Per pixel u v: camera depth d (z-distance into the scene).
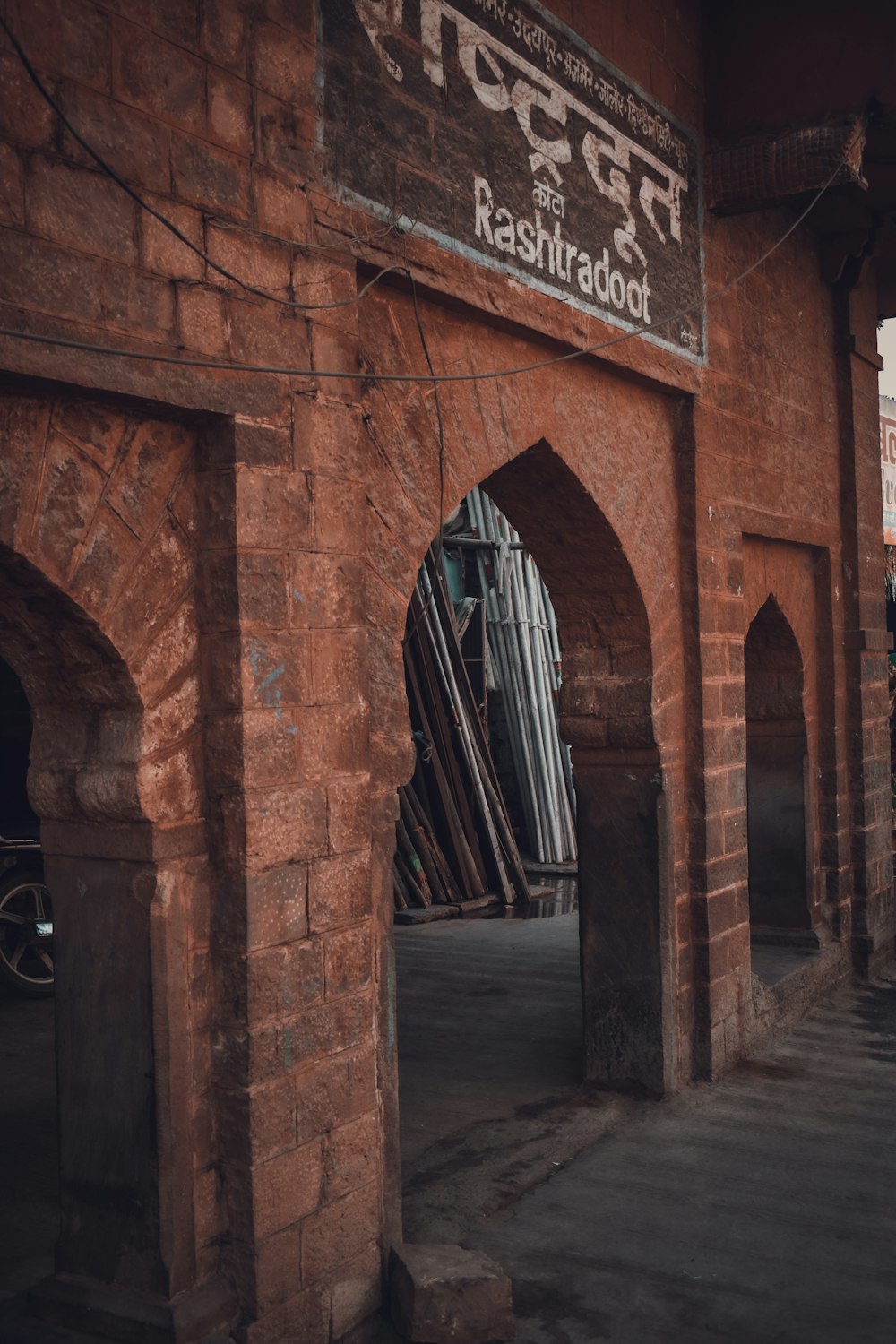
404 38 4.24
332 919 3.80
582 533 5.62
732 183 6.36
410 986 8.16
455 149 4.46
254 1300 3.49
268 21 3.67
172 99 3.35
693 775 6.19
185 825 3.49
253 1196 3.49
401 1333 3.81
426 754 10.90
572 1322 3.99
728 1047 6.39
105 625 3.29
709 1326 3.96
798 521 7.60
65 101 3.06
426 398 4.39
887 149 6.60
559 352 5.17
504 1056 6.59
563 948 9.20
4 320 2.87
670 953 5.94
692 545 6.20
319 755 3.76
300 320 3.73
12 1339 3.46
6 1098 5.97
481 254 4.55
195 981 3.52
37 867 7.75
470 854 10.98
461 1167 5.10
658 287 5.86
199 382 3.37
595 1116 5.67
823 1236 4.58
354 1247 3.85
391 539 4.19
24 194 2.95
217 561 3.53
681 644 6.21
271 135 3.66
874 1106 5.91
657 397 6.07
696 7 6.33
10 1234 4.51
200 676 3.57
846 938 8.27
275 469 3.62
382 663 4.13
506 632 12.90
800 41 6.17
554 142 5.07
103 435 3.29
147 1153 3.43
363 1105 3.89
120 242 3.18
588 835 6.09
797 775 7.96
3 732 8.81
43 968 7.95
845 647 8.38
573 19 5.26
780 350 7.40
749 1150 5.36
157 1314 3.37
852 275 8.19
